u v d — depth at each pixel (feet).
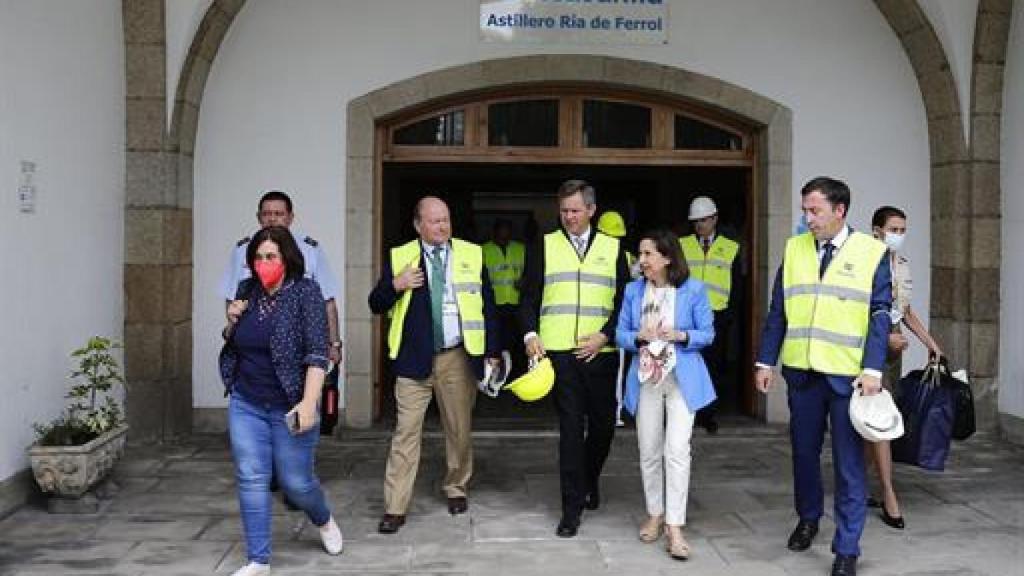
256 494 14.92
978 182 25.54
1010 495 20.17
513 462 23.07
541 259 17.80
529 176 41.96
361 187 25.89
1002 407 25.59
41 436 19.30
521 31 25.99
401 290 17.49
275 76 25.75
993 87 25.39
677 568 15.83
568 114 26.76
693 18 26.27
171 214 24.21
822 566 15.94
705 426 26.27
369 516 18.61
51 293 20.21
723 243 27.09
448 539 17.21
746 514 18.84
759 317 27.32
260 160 25.77
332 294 20.11
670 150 27.04
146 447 23.81
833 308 15.52
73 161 21.27
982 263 25.62
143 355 24.00
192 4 23.58
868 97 26.68
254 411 14.90
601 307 17.46
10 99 18.49
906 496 20.10
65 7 20.79
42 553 16.31
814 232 15.69
